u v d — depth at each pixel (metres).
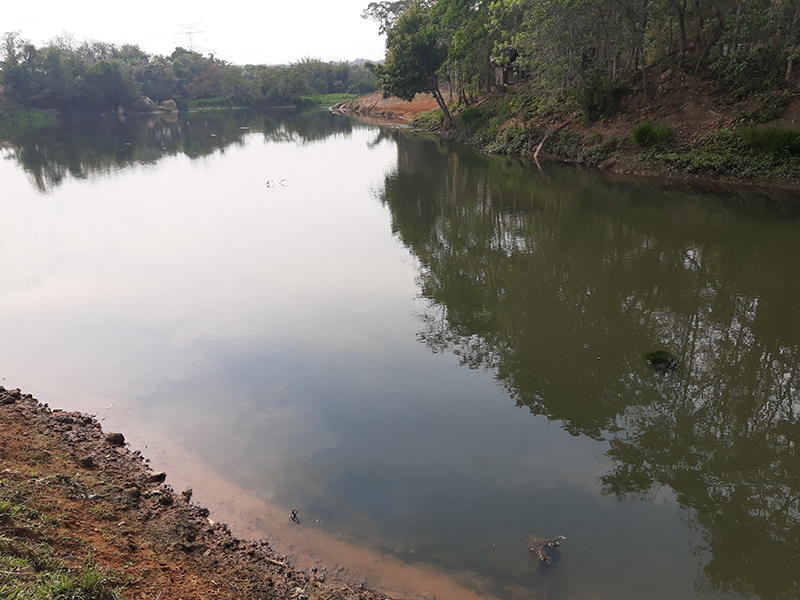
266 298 11.11
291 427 6.84
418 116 51.84
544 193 20.23
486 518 5.34
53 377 8.04
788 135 17.80
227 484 5.79
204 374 8.14
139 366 8.38
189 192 22.50
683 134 21.41
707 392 7.53
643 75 24.00
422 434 6.70
